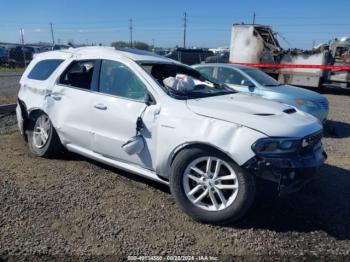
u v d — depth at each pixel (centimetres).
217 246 323
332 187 471
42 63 545
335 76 1750
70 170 480
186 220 364
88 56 482
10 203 377
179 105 382
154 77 422
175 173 368
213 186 357
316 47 1869
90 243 315
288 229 357
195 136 356
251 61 2020
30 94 531
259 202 409
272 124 346
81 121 460
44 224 340
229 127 345
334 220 380
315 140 374
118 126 418
